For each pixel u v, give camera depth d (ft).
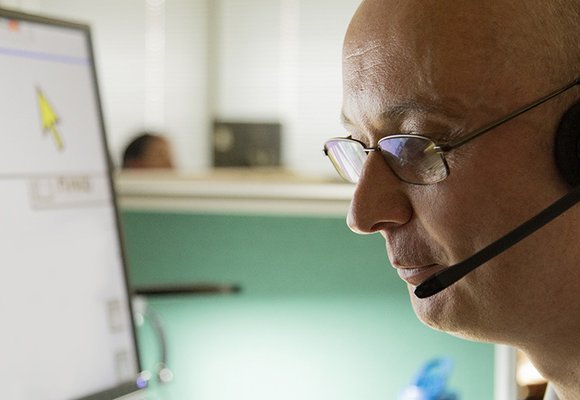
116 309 3.44
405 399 4.04
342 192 4.50
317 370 4.50
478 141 2.06
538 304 2.14
